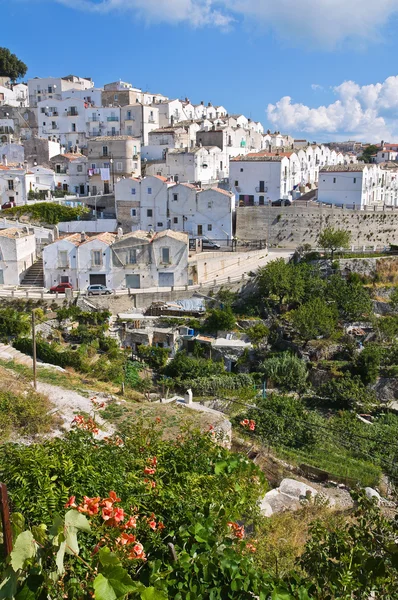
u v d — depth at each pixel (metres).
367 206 80.62
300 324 53.59
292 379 48.78
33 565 8.90
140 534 12.48
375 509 14.04
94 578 9.47
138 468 16.12
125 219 79.12
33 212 78.44
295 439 33.44
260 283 62.00
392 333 56.38
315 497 23.53
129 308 56.50
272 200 85.06
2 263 60.22
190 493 14.46
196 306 57.97
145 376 48.47
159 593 9.16
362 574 11.83
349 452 33.41
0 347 40.47
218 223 75.94
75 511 9.75
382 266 69.31
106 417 28.56
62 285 58.28
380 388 50.75
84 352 48.44
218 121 115.50
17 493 12.67
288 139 128.25
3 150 99.12
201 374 48.66
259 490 17.23
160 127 113.44
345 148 178.62
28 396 27.58
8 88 136.12
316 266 67.81
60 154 98.81
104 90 119.56
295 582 12.05
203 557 11.05
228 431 29.58
